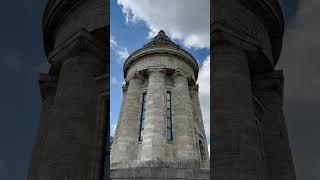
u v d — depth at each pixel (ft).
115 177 68.80
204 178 67.46
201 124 88.69
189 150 78.07
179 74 94.02
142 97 91.20
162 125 84.99
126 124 82.28
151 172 66.80
